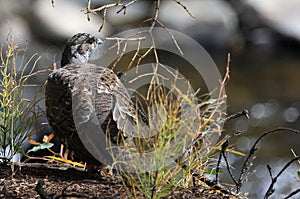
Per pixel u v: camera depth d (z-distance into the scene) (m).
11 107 8.68
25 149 12.85
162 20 26.56
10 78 8.61
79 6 27.00
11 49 8.92
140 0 28.09
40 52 23.27
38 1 25.72
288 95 20.77
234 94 20.69
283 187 14.89
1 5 24.47
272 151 16.84
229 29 26.61
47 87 8.16
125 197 7.10
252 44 26.16
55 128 7.87
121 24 26.59
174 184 7.27
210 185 7.79
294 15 27.16
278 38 26.19
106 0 27.92
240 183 7.73
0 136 8.66
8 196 7.16
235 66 23.72
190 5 27.52
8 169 8.23
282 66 23.88
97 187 7.49
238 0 28.12
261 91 21.08
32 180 7.77
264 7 27.44
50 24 24.86
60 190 7.35
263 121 18.84
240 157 16.39
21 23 24.36
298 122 18.84
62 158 9.20
